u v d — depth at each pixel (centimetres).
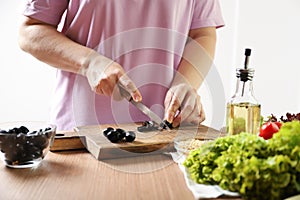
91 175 84
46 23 124
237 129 94
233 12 199
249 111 94
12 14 173
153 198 72
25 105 182
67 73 128
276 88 204
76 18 126
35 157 87
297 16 199
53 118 133
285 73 204
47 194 74
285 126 78
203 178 76
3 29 174
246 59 93
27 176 82
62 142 100
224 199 71
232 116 95
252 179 68
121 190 76
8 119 182
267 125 95
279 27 200
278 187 68
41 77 179
